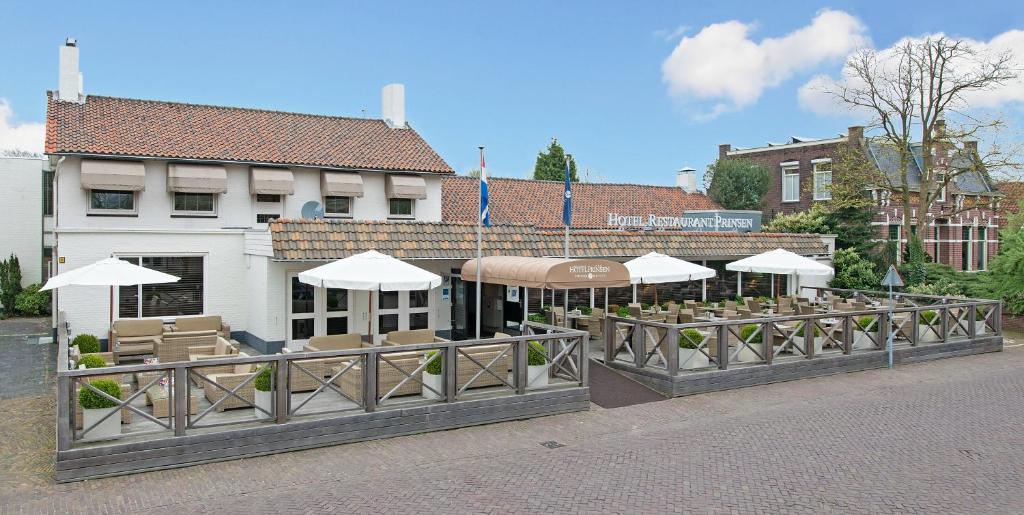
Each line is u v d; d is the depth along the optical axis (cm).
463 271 1744
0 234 2888
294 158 2180
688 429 1184
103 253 1781
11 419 1183
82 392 940
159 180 1984
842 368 1664
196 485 892
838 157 3594
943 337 1903
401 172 2344
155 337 1645
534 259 1566
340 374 1086
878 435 1145
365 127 2625
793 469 973
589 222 2916
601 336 1911
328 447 1050
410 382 1218
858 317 1756
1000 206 4034
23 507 816
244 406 1143
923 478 938
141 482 898
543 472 958
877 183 3114
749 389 1486
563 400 1269
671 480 928
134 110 2225
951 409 1324
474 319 2034
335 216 2284
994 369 1755
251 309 1864
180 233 1858
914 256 3028
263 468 959
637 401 1366
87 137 1952
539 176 4881
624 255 2109
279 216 2173
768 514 817
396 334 1488
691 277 1856
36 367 1619
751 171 3875
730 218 2750
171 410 970
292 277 1734
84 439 921
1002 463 1002
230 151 2105
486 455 1034
